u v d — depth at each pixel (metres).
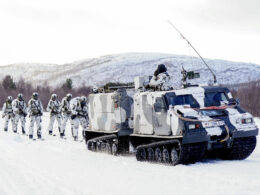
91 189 6.92
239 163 10.17
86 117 19.50
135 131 12.50
